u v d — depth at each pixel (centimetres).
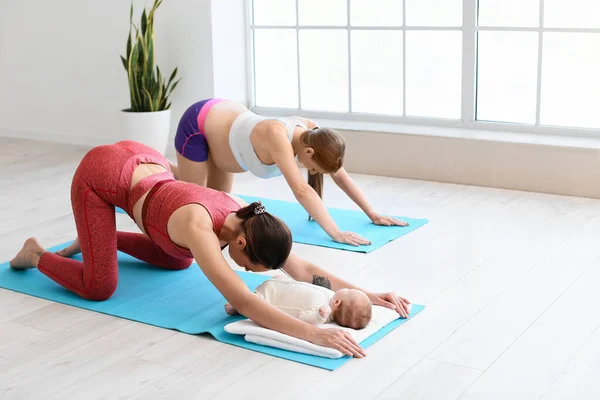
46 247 427
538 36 529
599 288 353
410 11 567
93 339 316
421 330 315
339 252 405
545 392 267
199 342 310
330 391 270
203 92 615
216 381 279
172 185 324
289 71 624
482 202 490
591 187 493
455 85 563
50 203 511
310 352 294
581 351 295
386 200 500
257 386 275
